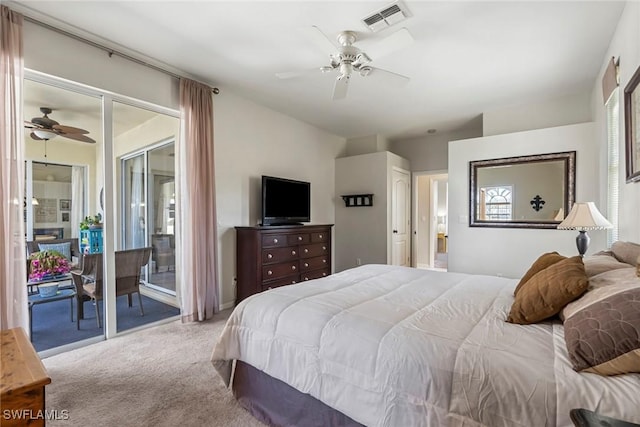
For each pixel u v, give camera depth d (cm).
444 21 238
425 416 111
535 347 115
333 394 137
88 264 277
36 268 251
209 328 306
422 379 114
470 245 441
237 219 393
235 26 245
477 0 214
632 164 217
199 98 333
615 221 289
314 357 145
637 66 204
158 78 311
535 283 150
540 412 94
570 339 107
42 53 238
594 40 264
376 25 242
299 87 365
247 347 174
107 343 270
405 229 597
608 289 123
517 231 408
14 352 127
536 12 227
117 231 293
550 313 137
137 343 270
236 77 338
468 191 443
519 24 242
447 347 118
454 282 224
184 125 322
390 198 535
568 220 269
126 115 300
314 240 448
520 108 423
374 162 537
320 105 426
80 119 272
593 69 319
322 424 147
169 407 181
